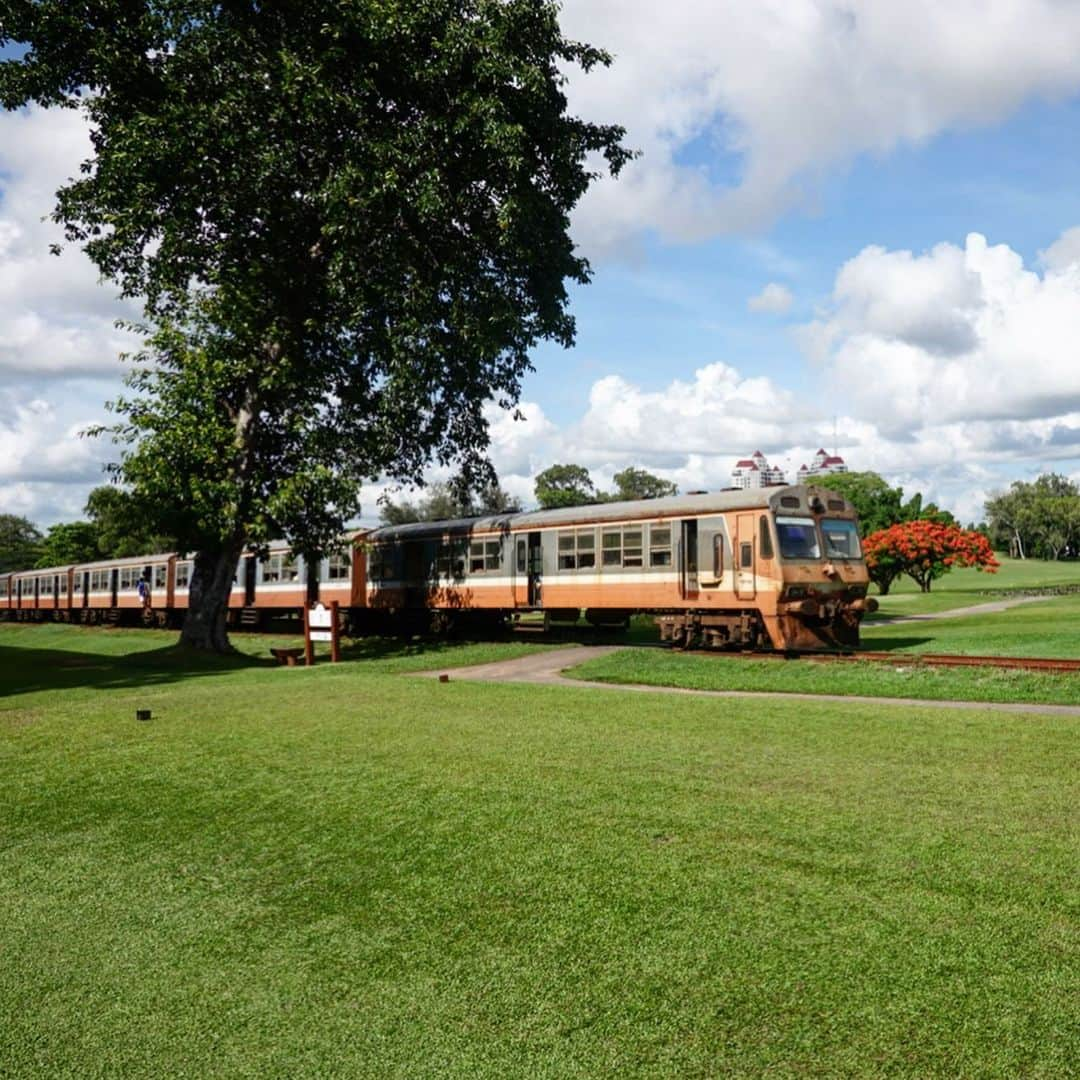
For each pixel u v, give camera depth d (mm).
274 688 15633
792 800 7039
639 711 11766
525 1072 3715
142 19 20969
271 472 25344
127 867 6465
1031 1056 3594
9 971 4910
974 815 6477
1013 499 126062
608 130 24484
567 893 5410
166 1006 4449
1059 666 14422
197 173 21531
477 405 27047
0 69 21078
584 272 25000
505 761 8805
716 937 4723
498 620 27422
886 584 44375
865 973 4273
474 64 20891
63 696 15641
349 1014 4262
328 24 20859
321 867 6176
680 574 21203
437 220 22969
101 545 79875
